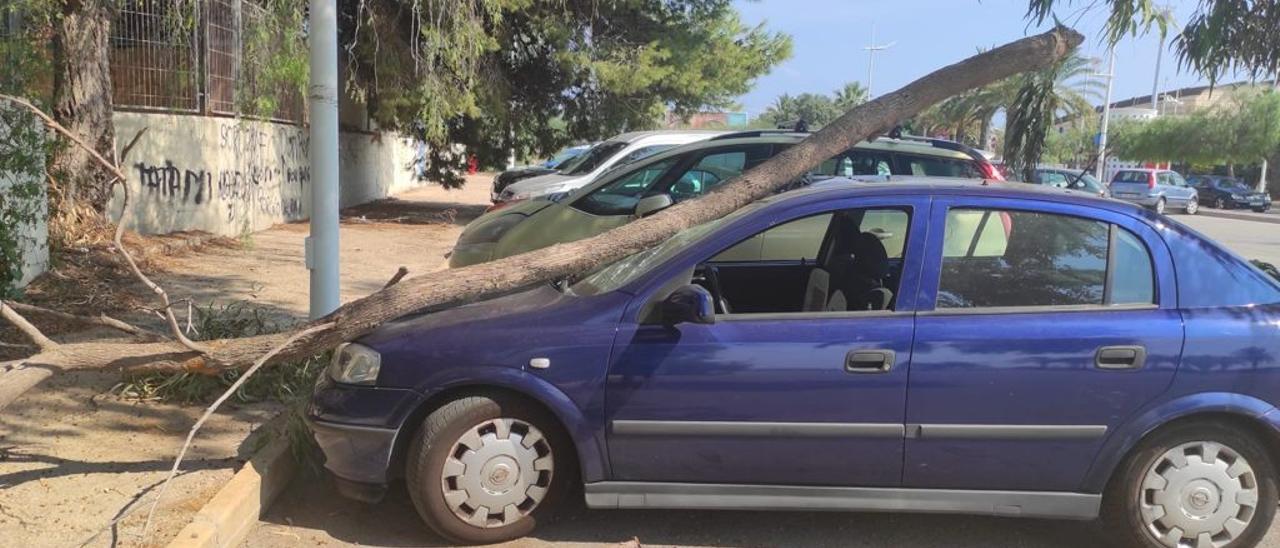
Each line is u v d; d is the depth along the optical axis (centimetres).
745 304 496
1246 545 387
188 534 365
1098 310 385
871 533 431
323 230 622
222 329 642
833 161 767
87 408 526
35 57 764
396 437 386
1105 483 385
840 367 375
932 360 374
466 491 388
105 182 995
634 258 436
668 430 380
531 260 430
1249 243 2108
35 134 713
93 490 419
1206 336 377
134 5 1091
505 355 379
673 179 784
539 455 393
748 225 401
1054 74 585
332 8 609
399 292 413
